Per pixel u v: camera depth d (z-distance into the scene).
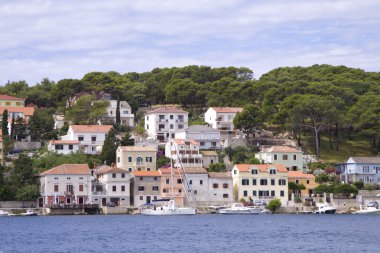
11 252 151.25
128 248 156.38
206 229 197.12
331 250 152.25
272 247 157.50
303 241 168.50
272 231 191.75
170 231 191.50
